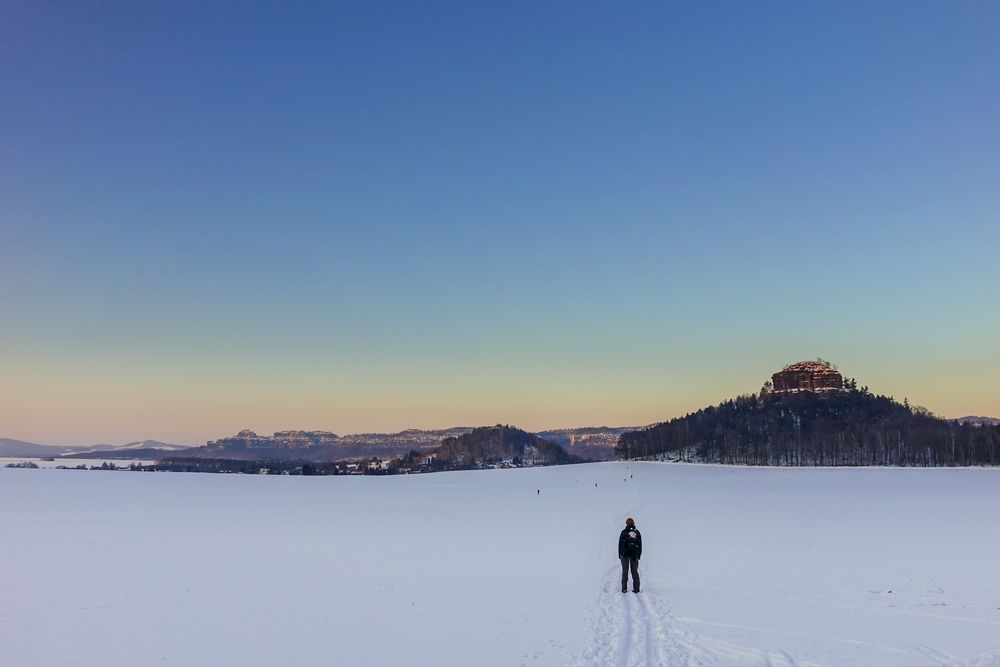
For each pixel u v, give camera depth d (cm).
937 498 5897
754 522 3844
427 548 2622
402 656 1082
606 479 10219
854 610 1444
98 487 6041
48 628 1272
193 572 1933
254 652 1110
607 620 1352
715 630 1252
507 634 1231
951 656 1058
